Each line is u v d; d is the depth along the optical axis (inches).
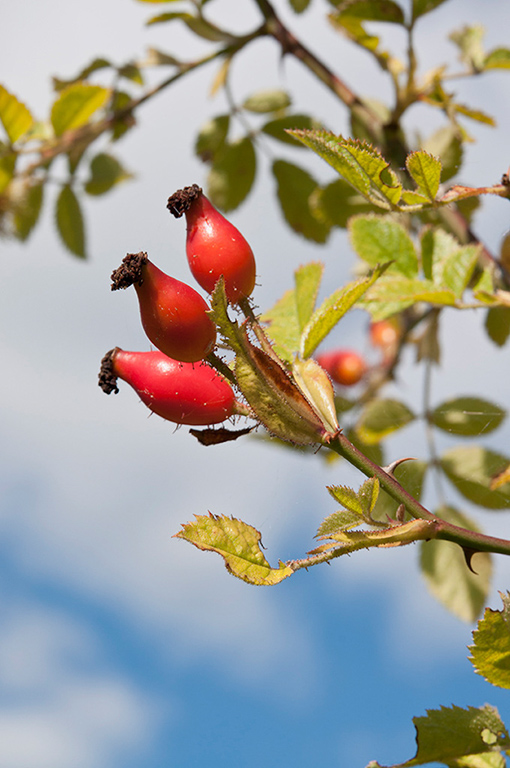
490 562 21.0
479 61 21.9
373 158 17.7
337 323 18.1
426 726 16.8
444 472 21.4
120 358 17.5
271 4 24.4
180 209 17.3
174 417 17.5
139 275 17.0
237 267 17.2
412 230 21.8
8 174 25.6
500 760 16.7
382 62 22.3
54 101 25.5
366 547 17.1
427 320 23.0
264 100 26.5
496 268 20.5
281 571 17.1
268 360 17.1
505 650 16.9
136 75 27.0
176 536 17.1
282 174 26.1
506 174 17.9
